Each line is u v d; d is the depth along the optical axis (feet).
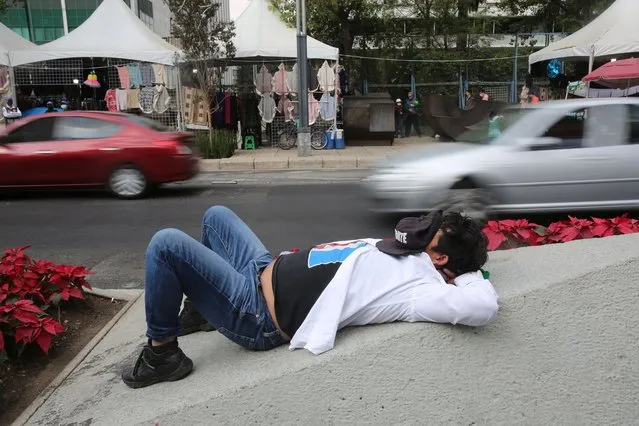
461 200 22.15
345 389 7.62
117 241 23.34
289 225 25.46
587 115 22.38
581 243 10.62
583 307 8.26
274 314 8.51
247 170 46.75
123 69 58.29
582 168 22.13
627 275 8.52
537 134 22.38
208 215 10.38
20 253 14.01
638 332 8.30
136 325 12.97
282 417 7.60
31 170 32.73
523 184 22.16
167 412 7.62
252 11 60.13
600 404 8.09
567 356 8.10
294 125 58.65
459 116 59.98
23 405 10.16
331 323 7.95
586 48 54.90
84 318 13.75
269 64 63.36
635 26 54.24
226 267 8.61
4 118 58.49
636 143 22.22
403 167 22.94
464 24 82.07
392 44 81.61
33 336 10.80
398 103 70.64
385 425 7.64
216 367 8.62
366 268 8.29
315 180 40.16
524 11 87.71
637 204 22.41
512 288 8.40
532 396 7.95
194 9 52.47
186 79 56.54
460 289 7.79
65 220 27.50
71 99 72.90
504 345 7.95
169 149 32.94
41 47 57.82
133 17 60.13
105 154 32.78
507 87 76.43
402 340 7.72
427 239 8.36
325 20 79.77
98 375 10.00
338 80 62.18
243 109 59.00
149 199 33.17
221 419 7.58
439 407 7.73
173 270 8.25
